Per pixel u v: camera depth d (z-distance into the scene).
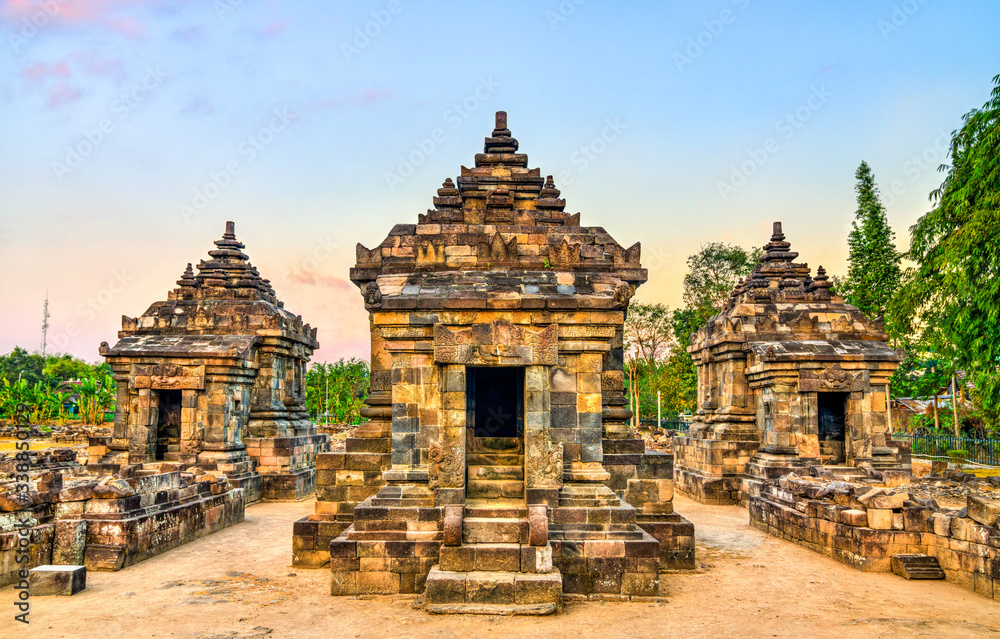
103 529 14.61
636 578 12.06
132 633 10.27
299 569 14.51
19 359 82.06
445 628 10.37
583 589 12.02
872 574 14.28
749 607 11.79
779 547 17.23
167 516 16.44
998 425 27.61
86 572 13.39
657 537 14.67
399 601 11.80
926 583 13.55
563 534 12.22
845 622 10.98
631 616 11.05
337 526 14.86
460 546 11.59
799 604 12.02
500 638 9.96
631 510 12.36
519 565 11.49
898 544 14.49
